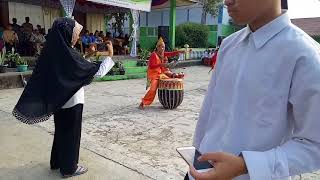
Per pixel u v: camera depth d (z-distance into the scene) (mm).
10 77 9219
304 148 948
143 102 6855
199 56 19141
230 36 1292
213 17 21844
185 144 4648
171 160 4016
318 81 942
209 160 981
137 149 4383
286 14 1070
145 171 3664
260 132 1046
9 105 6762
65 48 3115
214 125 1231
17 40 12992
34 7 15648
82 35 14000
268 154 942
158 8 18594
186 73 14398
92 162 3885
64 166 3416
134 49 15086
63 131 3369
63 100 3061
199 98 8391
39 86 3127
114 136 4922
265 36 1061
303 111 975
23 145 4387
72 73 3102
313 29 23406
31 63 11773
